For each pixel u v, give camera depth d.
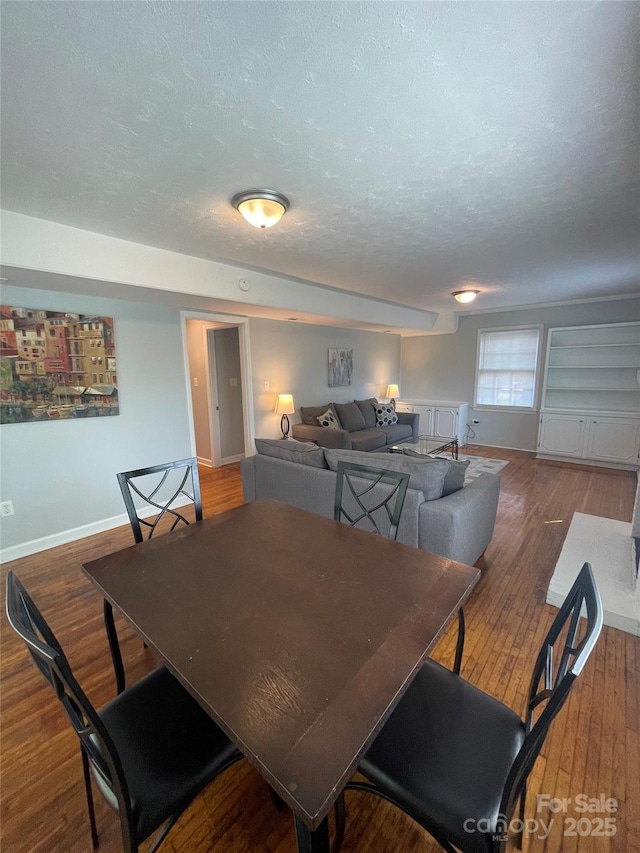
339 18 0.99
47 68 1.12
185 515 3.76
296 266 3.41
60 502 3.14
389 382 7.35
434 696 1.12
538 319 5.84
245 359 4.80
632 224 2.48
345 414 5.56
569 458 5.41
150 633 1.01
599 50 1.10
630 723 1.52
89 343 3.20
